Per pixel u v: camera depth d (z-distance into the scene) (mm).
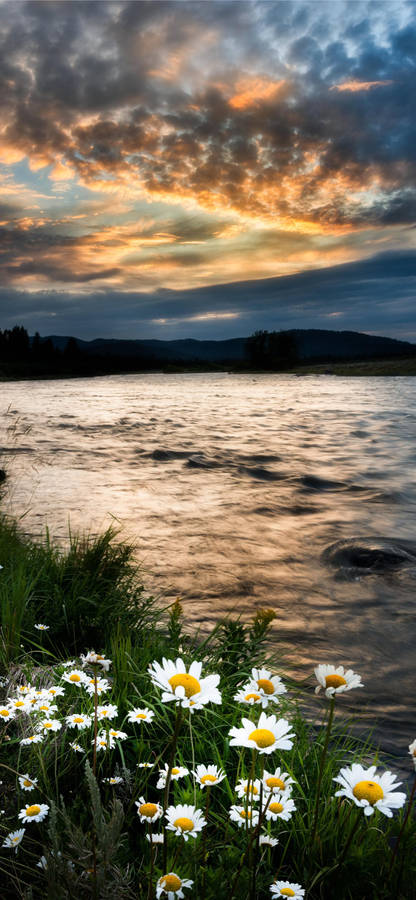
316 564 5637
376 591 4918
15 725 2189
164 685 1090
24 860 1568
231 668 2959
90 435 15328
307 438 15008
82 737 2082
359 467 10898
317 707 2990
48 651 3188
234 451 12711
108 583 4164
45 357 140000
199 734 2277
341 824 1760
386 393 34781
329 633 4105
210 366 131000
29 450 12531
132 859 1644
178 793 1887
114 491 8719
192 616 4316
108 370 131250
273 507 7875
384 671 3512
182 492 8742
